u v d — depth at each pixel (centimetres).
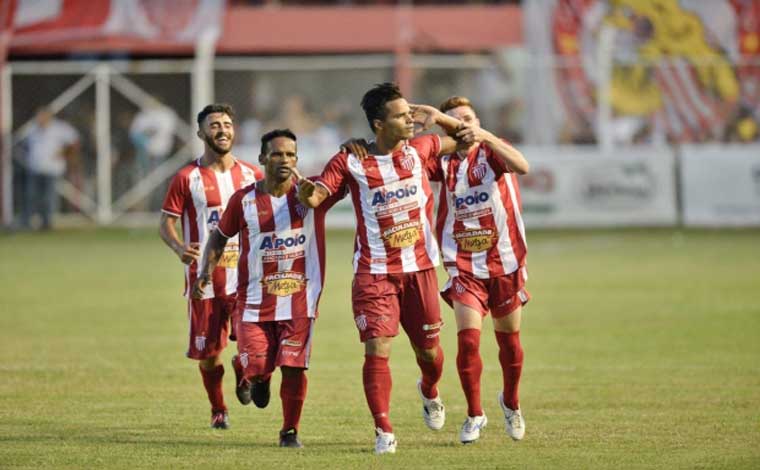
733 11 9662
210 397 2772
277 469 2281
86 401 3058
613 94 9356
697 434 2588
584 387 3209
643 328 4303
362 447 2503
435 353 2555
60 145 8900
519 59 9338
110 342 4072
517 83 9362
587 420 2769
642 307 4875
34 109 9662
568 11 9656
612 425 2705
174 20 9600
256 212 2519
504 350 2600
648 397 3052
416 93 9494
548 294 5344
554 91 9281
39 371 3506
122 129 9438
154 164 9288
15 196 9050
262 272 2523
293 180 2527
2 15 9600
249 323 2539
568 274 6162
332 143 9181
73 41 9456
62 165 8925
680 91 9356
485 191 2606
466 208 2616
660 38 9588
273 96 9812
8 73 8956
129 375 3447
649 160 8794
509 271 2608
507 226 2617
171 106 9644
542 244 7862
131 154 9369
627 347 3897
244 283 2545
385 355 2480
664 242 7919
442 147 2575
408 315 2530
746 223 8788
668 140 9312
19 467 2311
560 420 2775
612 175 8794
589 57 9456
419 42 9512
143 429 2711
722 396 3047
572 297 5228
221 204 2866
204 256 2592
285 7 9869
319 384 3312
